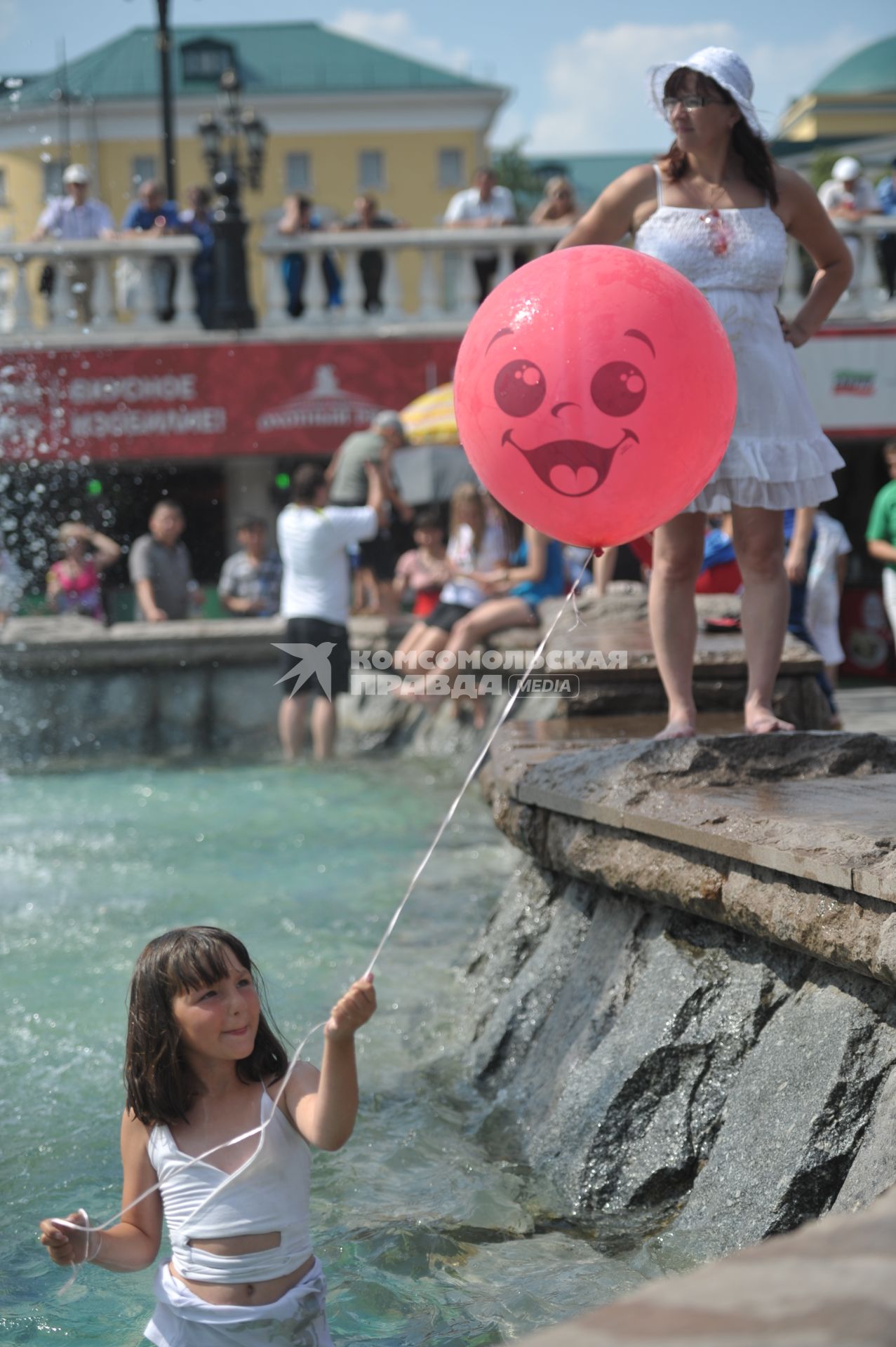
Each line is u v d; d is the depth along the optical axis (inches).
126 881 485.4
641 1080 250.7
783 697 426.6
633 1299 74.7
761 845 223.8
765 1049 231.5
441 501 900.0
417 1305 207.3
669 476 239.8
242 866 507.2
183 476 1301.7
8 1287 218.8
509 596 755.4
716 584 573.6
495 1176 256.1
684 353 235.9
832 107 4436.5
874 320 1068.5
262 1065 189.6
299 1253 183.0
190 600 910.4
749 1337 66.5
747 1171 219.9
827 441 306.7
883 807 236.7
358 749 823.1
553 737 371.9
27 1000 353.7
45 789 702.5
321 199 4037.9
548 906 325.1
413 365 1084.5
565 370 232.5
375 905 448.1
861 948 204.4
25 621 868.0
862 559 1190.9
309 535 757.3
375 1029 333.4
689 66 291.9
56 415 1074.7
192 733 836.0
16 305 1074.1
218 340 1077.1
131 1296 216.8
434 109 4015.8
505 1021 305.7
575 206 1119.6
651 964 268.1
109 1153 267.1
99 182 3720.5
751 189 302.2
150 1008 183.0
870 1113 207.2
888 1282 72.2
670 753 277.6
